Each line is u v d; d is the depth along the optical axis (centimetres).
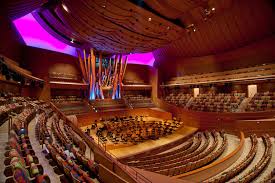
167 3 1175
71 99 1988
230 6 1399
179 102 2286
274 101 1429
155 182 502
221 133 1338
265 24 1457
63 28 1636
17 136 562
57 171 464
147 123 1861
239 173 698
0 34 1148
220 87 2020
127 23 1401
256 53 1664
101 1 1145
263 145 1034
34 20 1808
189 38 1958
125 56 2434
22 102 1103
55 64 1908
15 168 341
